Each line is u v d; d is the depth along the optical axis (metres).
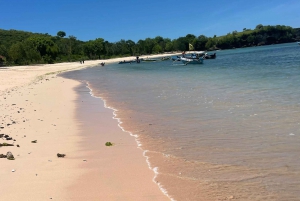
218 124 11.52
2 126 12.45
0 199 5.78
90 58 138.88
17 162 7.89
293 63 43.12
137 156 8.36
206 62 69.94
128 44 172.00
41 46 109.00
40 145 9.59
